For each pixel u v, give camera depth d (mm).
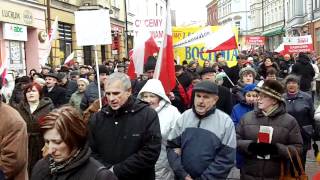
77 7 25469
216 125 4539
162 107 5223
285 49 21938
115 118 4168
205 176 4422
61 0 23141
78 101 8930
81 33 7117
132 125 4117
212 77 7961
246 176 4949
